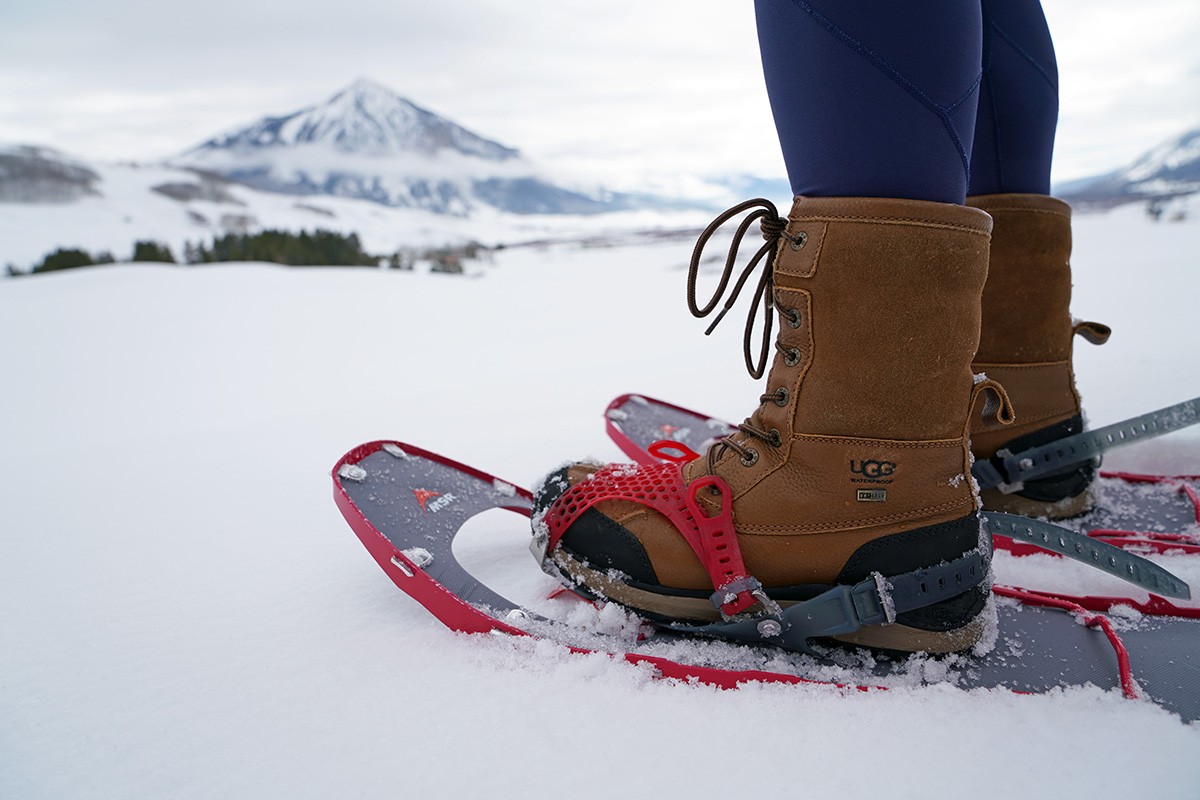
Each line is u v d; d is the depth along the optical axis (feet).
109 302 42.73
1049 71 3.63
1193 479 4.03
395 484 3.17
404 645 2.58
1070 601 2.74
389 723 2.08
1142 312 10.74
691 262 2.46
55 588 3.35
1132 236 38.04
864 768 1.81
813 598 2.39
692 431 4.86
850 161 2.25
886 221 2.19
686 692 2.20
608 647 2.43
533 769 1.85
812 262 2.30
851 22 2.12
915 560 2.34
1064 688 2.22
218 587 3.27
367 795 1.77
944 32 2.10
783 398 2.46
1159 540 3.26
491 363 17.51
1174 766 1.76
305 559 3.64
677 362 11.99
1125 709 2.04
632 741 1.95
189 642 2.69
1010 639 2.54
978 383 2.39
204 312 36.83
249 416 13.12
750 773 1.80
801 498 2.40
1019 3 3.52
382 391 14.61
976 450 3.66
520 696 2.20
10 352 26.35
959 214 2.20
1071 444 3.50
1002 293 3.59
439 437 6.86
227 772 1.89
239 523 4.40
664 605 2.58
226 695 2.28
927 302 2.22
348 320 31.14
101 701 2.28
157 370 20.40
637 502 2.64
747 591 2.38
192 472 5.93
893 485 2.33
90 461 6.51
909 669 2.33
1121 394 5.68
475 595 2.70
